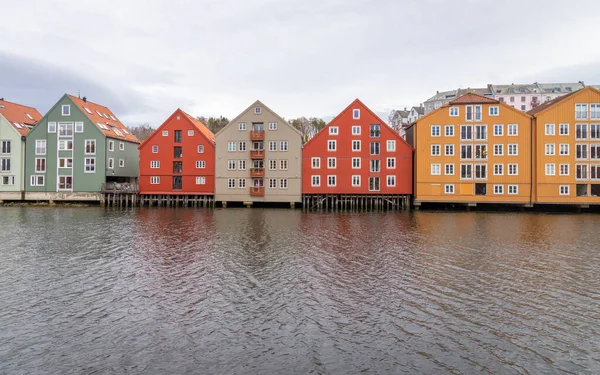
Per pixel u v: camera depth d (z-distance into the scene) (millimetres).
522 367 10750
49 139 61562
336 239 29047
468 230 33906
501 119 52844
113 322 13602
